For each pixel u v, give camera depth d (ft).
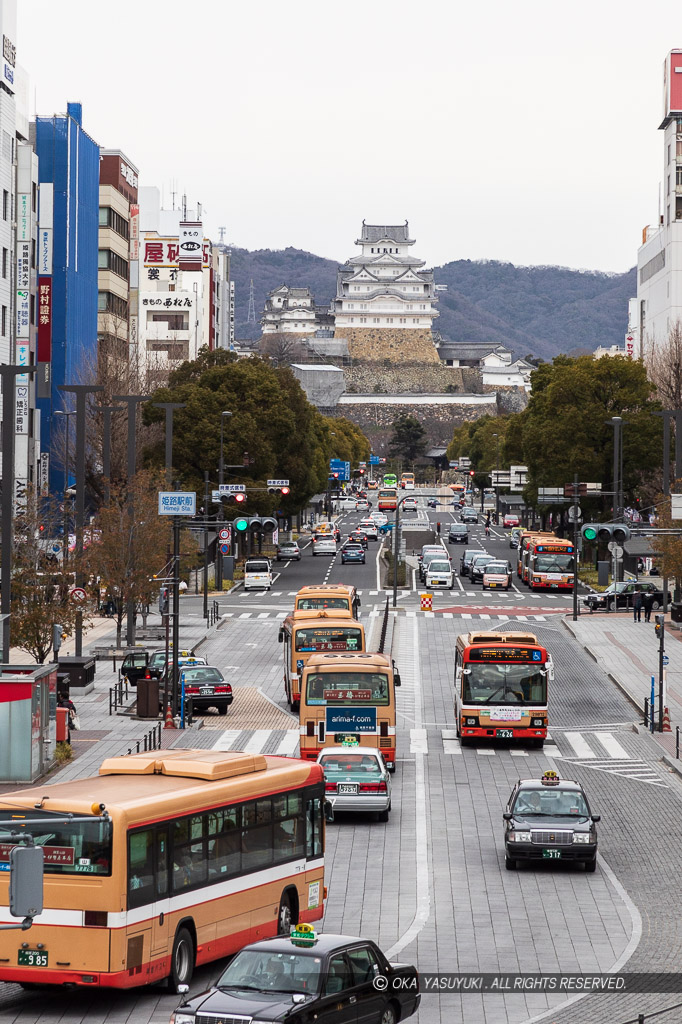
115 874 87.45
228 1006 73.26
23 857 70.13
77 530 260.62
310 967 76.64
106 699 244.63
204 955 96.32
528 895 124.57
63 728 188.14
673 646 315.37
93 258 560.20
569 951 106.11
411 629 342.64
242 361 533.55
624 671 281.13
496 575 449.89
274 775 105.19
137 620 362.94
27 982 90.17
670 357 543.39
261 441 481.46
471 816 160.66
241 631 341.62
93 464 451.53
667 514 329.31
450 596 427.74
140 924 89.04
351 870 134.62
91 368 474.49
